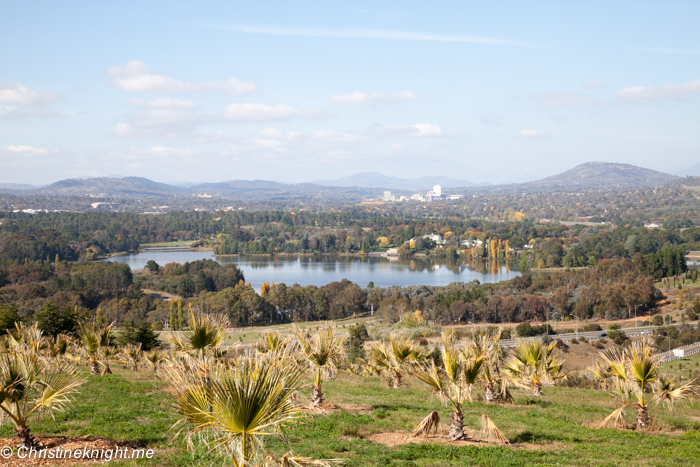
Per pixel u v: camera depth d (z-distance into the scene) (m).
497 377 22.81
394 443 14.76
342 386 26.23
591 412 21.47
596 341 73.94
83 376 25.11
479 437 15.59
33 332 22.67
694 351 65.94
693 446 15.48
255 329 96.12
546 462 13.20
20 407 12.29
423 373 15.68
